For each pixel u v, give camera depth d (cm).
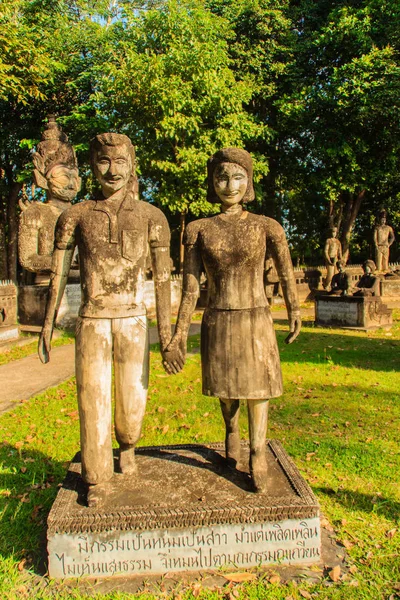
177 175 1509
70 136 1772
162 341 330
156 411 606
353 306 1229
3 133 1872
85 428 312
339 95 1720
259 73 1881
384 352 934
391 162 1866
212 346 324
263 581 289
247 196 332
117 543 295
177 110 1462
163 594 279
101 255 315
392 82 1659
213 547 300
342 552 318
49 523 293
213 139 1551
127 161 319
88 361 313
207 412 596
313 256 2719
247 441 403
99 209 318
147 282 1412
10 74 1516
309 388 697
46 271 991
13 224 2102
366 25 1770
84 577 295
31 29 1658
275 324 1324
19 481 430
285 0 1978
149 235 330
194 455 376
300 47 1880
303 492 316
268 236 323
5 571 303
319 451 473
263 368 318
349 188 1850
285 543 304
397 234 2494
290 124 1920
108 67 1502
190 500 308
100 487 314
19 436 533
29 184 1941
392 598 275
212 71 1496
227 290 321
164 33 1552
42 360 335
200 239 325
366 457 456
